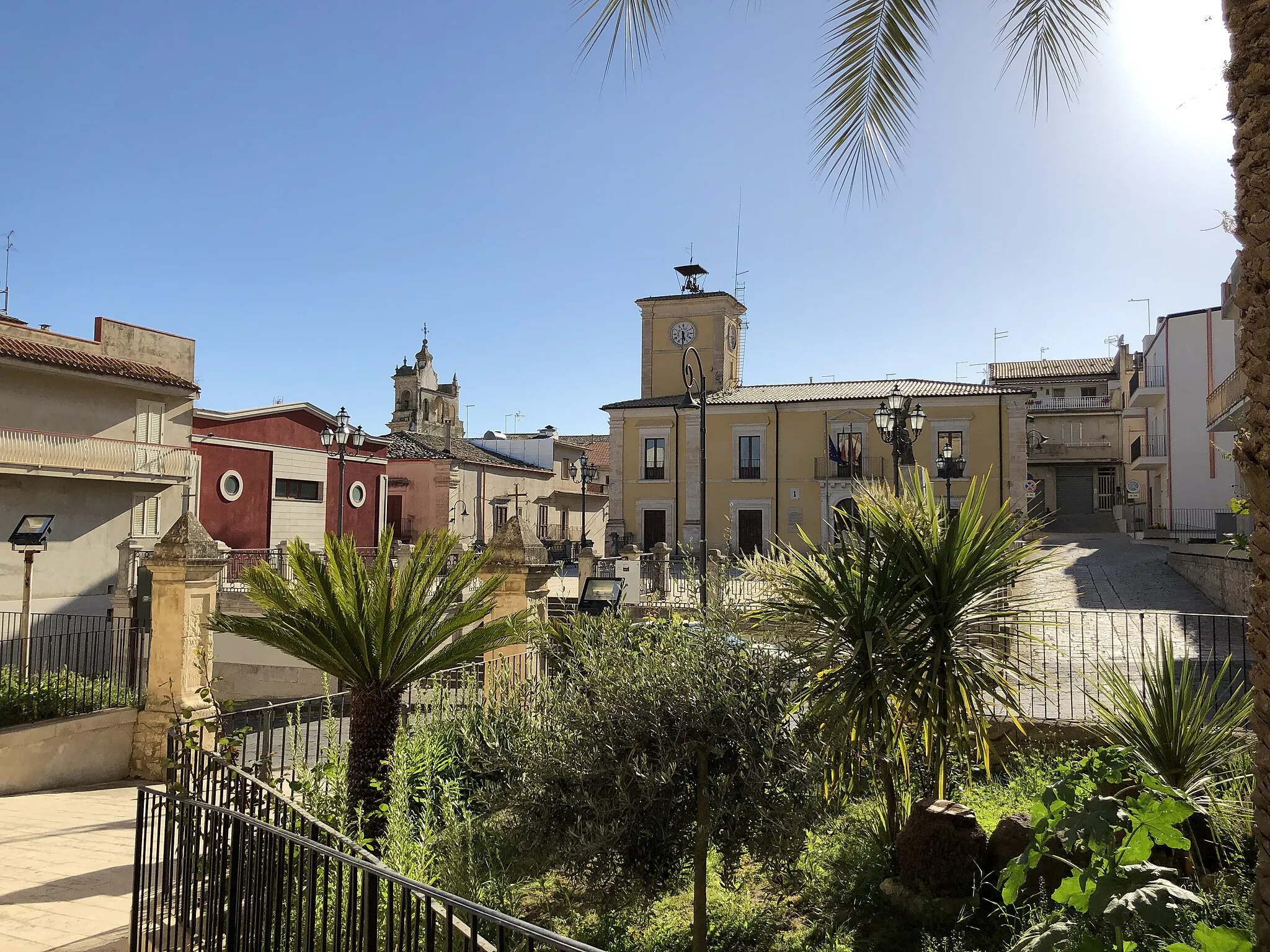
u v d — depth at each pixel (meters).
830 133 5.83
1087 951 3.00
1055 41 5.38
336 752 6.46
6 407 19.62
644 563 17.64
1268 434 3.55
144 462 22.09
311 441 30.25
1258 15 3.65
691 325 41.09
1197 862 5.19
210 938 4.02
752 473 37.22
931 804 5.85
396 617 6.56
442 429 57.44
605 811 5.05
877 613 5.90
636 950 5.30
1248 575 13.70
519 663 8.80
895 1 5.39
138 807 4.48
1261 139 3.62
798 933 5.50
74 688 9.40
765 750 5.16
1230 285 16.75
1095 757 3.68
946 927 5.35
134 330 23.22
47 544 20.00
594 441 70.12
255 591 6.94
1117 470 42.00
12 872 5.72
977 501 6.16
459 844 5.71
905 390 35.97
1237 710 5.78
